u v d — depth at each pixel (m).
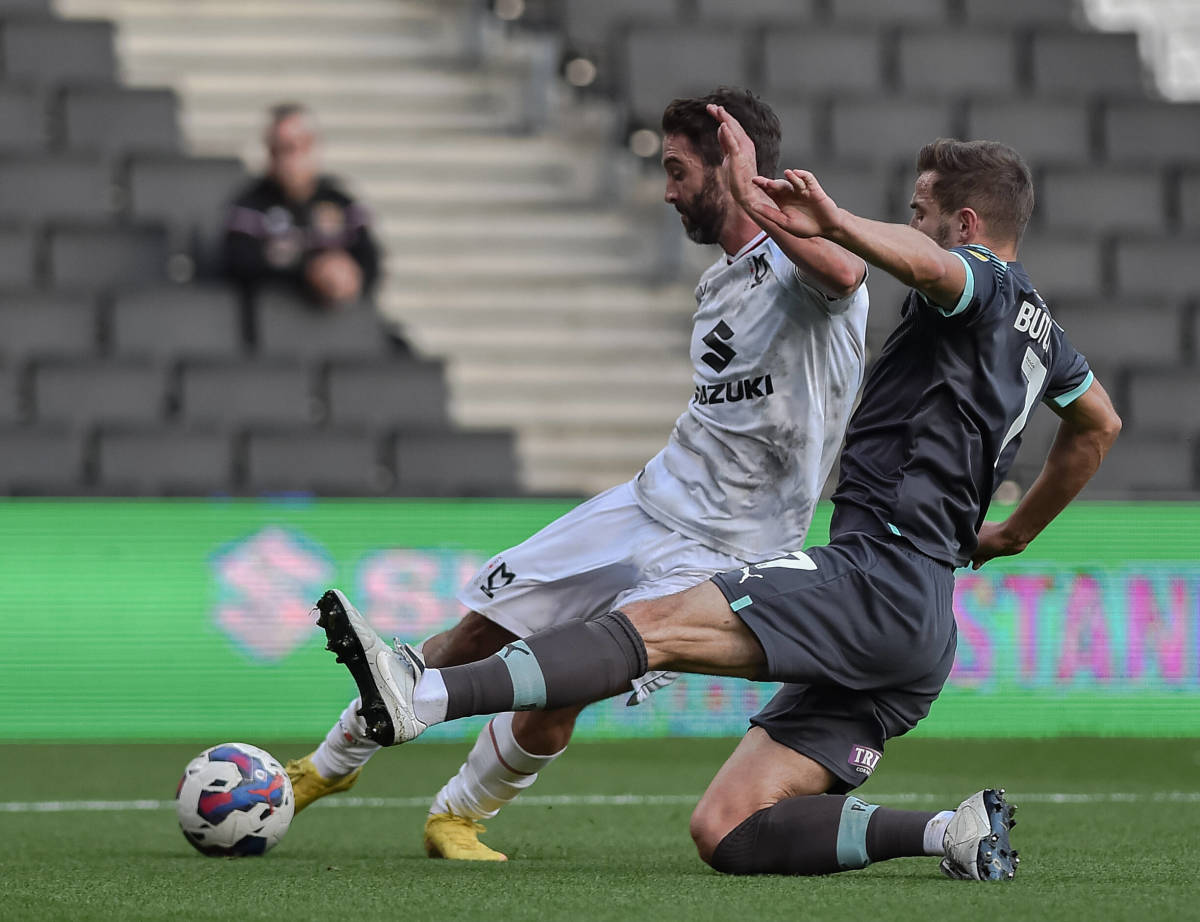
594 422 42.62
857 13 52.91
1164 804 21.89
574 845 17.67
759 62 49.00
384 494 31.22
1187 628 32.62
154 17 52.12
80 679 30.66
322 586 31.02
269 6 53.31
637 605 13.35
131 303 41.12
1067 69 50.81
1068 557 32.22
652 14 52.09
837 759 13.90
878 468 13.86
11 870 14.84
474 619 16.45
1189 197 46.94
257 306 41.56
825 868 13.53
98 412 39.00
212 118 49.41
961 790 23.88
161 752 29.22
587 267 47.00
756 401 15.30
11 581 30.53
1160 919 11.12
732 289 15.36
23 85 46.53
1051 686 32.03
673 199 15.57
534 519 31.50
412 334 44.47
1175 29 53.31
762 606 13.31
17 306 40.72
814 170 43.38
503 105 51.59
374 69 51.94
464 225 47.47
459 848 16.20
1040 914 11.34
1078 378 14.78
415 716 12.58
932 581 13.66
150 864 15.38
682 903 12.02
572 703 13.08
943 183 14.23
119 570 30.80
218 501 30.97
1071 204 46.41
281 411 39.69
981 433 13.77
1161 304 42.66
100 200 45.12
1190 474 39.22
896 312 41.53
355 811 21.64
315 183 42.28
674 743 30.78
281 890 13.09
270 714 30.98
